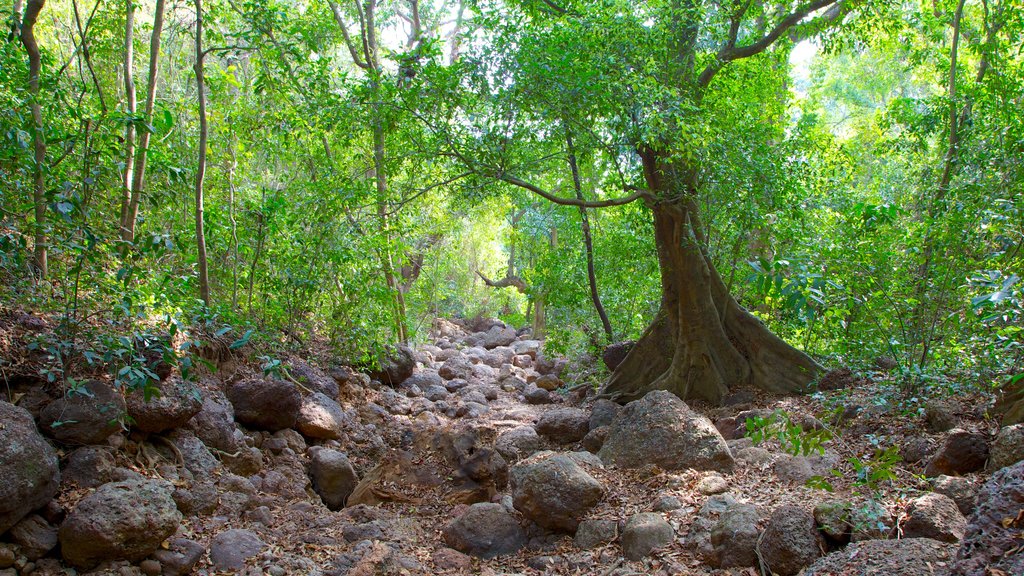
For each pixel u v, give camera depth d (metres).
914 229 7.32
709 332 9.16
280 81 9.42
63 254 6.30
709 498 5.08
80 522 4.27
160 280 6.92
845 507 4.07
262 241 8.80
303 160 10.61
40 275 6.13
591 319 13.37
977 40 12.32
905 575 3.18
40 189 5.80
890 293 6.80
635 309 13.30
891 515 4.07
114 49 9.70
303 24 9.09
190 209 9.63
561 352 12.66
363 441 8.39
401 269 17.91
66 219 5.32
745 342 9.21
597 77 7.41
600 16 7.50
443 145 8.58
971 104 10.72
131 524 4.35
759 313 10.85
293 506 6.13
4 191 5.77
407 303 15.52
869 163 15.20
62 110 6.90
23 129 5.73
